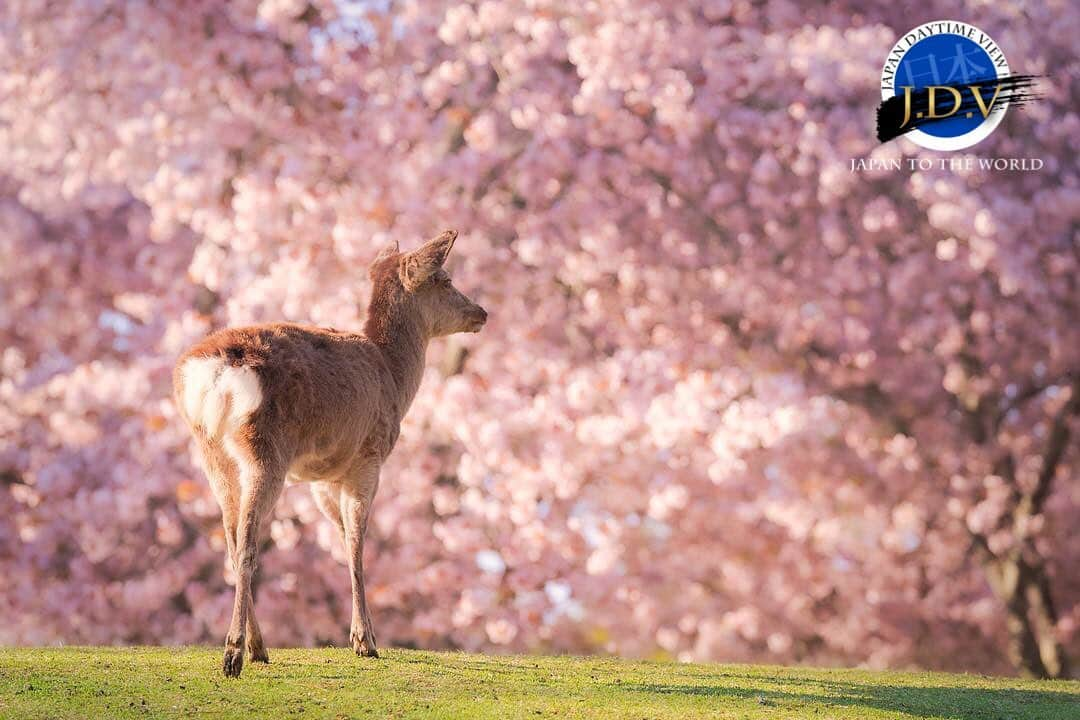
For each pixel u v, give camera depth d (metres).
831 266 18.00
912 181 16.53
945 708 8.08
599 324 18.27
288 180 17.22
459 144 18.61
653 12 17.42
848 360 18.19
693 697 7.68
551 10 17.72
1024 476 18.12
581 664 9.59
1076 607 19.27
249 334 7.55
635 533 18.28
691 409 16.28
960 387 17.94
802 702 7.77
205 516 17.16
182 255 19.39
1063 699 9.04
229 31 18.05
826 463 17.97
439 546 17.53
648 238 17.86
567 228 17.81
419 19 18.28
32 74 18.69
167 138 17.94
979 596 19.12
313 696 6.99
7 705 6.53
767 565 18.47
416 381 9.20
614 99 17.16
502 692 7.51
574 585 17.55
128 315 19.75
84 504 17.06
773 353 18.27
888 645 19.00
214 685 7.17
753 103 17.86
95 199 18.98
